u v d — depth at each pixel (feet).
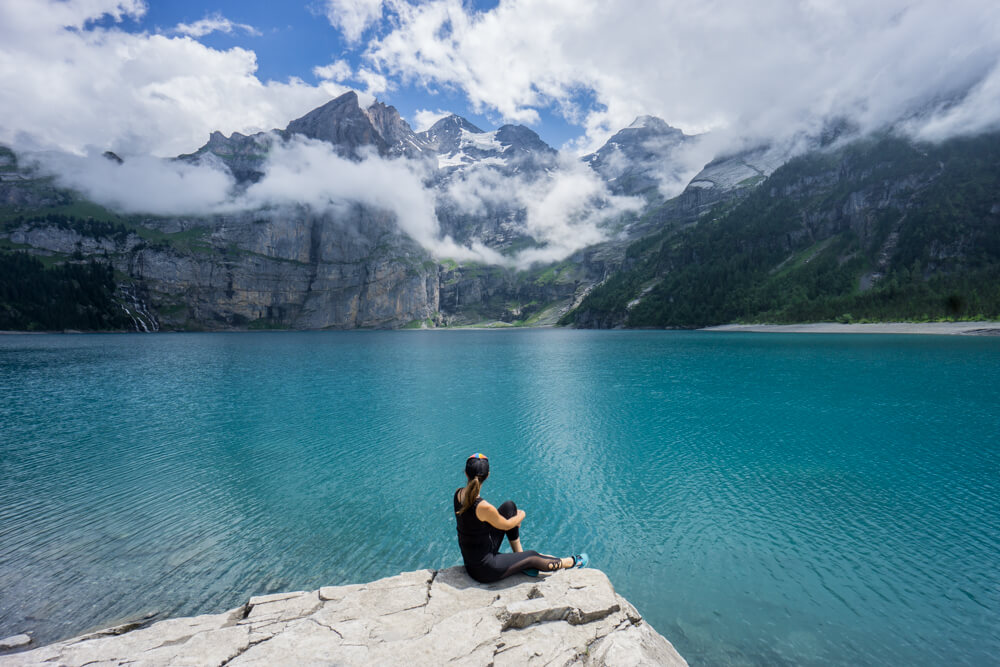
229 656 22.03
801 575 41.68
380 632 23.79
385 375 193.77
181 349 377.91
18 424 104.58
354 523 54.49
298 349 387.14
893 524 50.57
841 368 179.73
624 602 27.99
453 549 48.26
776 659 31.42
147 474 71.77
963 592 38.32
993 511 52.95
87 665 21.62
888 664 30.76
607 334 651.66
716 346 323.98
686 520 53.31
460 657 21.49
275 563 45.60
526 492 62.75
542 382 165.58
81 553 47.65
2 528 53.42
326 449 84.58
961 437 83.51
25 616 37.11
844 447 79.10
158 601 39.27
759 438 86.12
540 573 31.01
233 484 67.41
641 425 98.43
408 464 76.18
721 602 38.11
